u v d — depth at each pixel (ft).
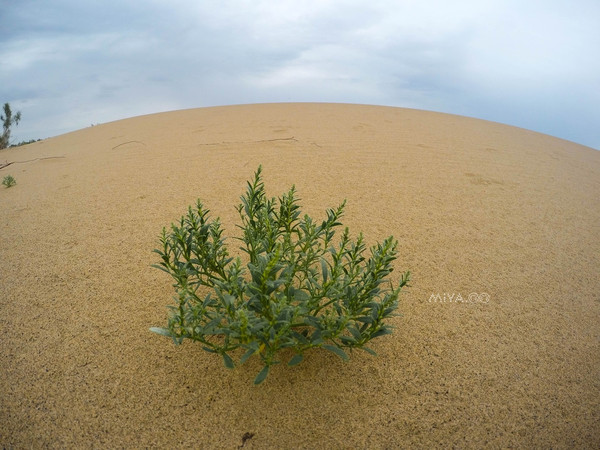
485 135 24.16
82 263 8.39
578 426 4.90
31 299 7.15
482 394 5.29
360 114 28.78
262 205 6.20
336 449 4.49
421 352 5.97
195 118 28.32
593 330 6.75
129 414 4.87
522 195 13.53
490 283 8.02
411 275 8.13
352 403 5.05
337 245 8.91
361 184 13.51
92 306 6.93
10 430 4.66
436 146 19.72
